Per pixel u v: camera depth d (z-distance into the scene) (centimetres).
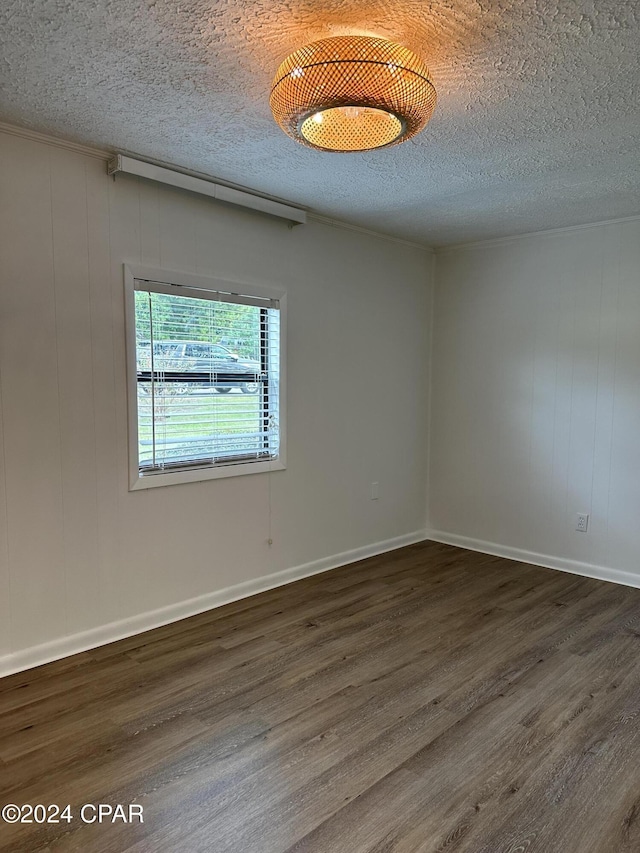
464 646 283
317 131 192
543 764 195
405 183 305
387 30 172
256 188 315
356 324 404
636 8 159
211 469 324
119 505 287
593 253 381
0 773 189
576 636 295
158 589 305
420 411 465
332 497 399
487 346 436
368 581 375
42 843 161
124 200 279
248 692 240
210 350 323
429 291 462
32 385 254
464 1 158
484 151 261
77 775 188
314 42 166
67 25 168
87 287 269
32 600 260
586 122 230
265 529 357
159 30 171
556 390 402
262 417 353
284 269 354
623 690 243
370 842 162
